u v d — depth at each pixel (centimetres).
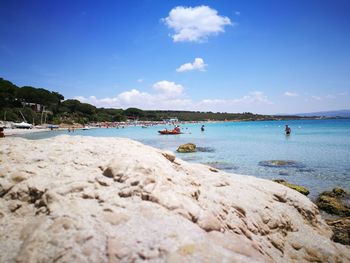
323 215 1248
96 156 742
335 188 1537
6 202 550
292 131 7362
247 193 848
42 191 553
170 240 421
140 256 385
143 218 475
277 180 1675
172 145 4422
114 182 590
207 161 2723
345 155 2881
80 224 444
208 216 524
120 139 982
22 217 511
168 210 510
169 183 609
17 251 416
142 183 567
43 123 10806
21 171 630
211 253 414
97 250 395
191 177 766
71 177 610
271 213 783
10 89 10412
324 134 5981
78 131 9500
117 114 16875
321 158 2742
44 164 679
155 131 9356
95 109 16038
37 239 425
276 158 2827
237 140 5050
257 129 9269
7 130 7350
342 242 871
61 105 13850
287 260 653
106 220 461
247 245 497
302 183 1811
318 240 779
